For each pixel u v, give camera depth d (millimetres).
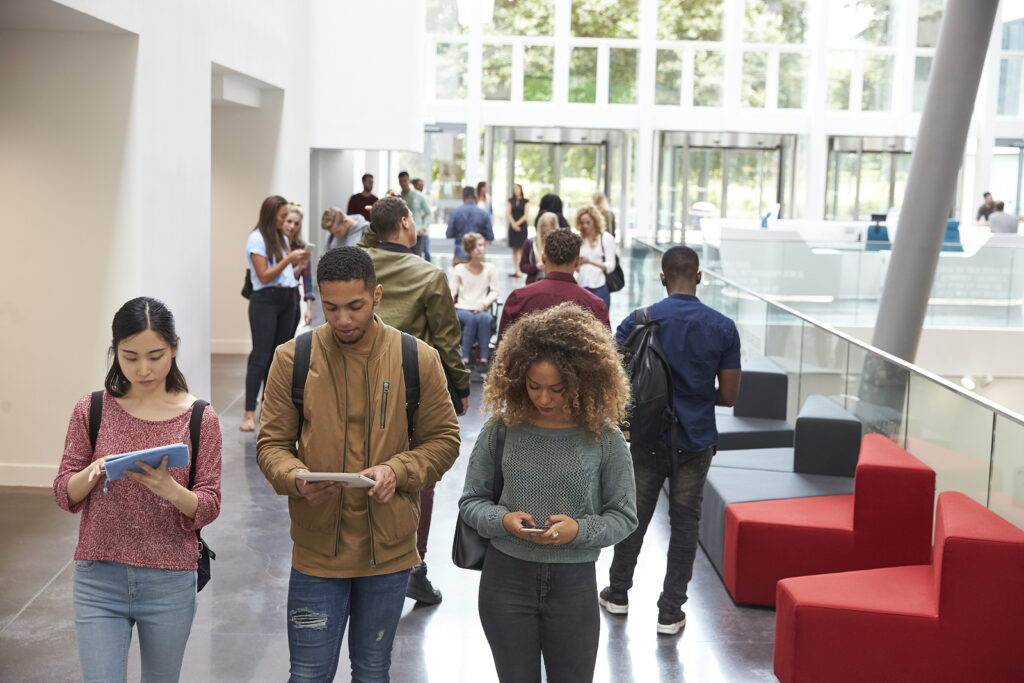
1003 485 4723
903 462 5199
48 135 6973
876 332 11703
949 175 10992
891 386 6121
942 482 5422
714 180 25781
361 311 3111
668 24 25578
